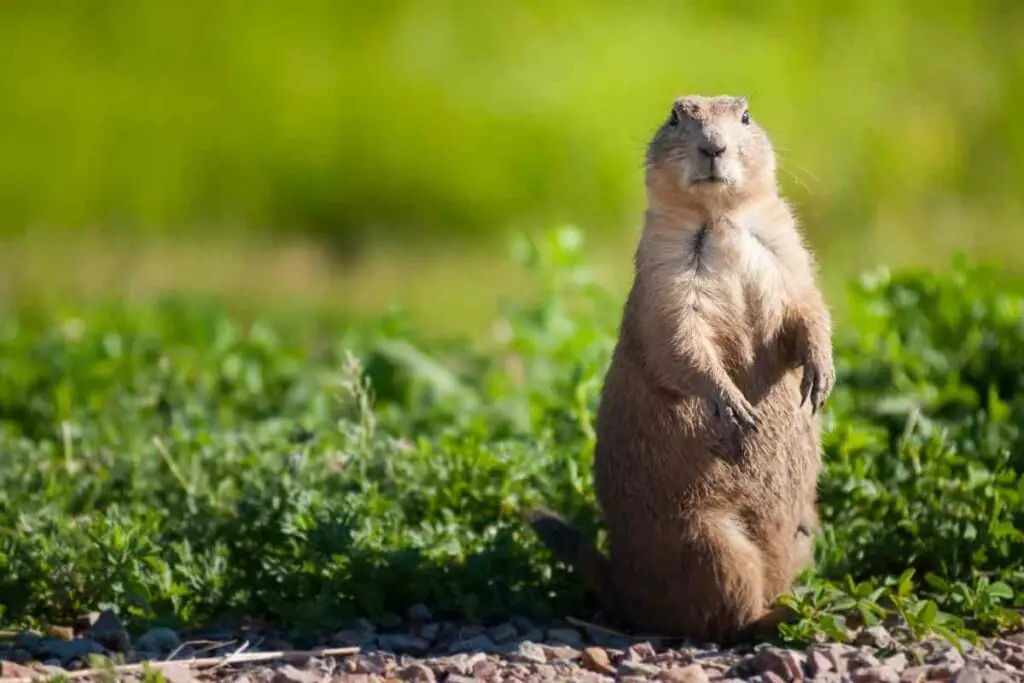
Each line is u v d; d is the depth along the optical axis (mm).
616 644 9016
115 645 8914
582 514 10109
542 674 8281
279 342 17391
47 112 30359
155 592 9352
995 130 31391
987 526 9438
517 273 24797
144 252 27172
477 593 9320
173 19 31625
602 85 30719
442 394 13867
